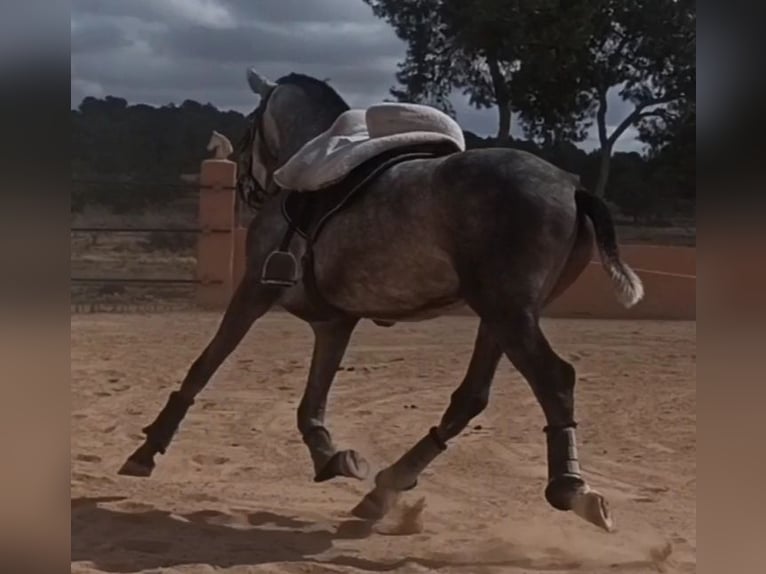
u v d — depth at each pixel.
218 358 6.28
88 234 30.83
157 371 12.09
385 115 6.06
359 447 8.55
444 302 5.72
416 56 35.91
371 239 5.67
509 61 34.44
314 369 6.71
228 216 18.52
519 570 5.25
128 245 29.83
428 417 9.84
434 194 5.41
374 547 5.67
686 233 35.31
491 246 5.19
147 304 19.20
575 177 5.47
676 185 37.75
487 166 5.32
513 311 5.14
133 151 38.78
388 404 10.50
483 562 5.39
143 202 35.22
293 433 9.03
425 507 6.63
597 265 19.33
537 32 33.78
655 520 6.33
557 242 5.22
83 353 13.32
